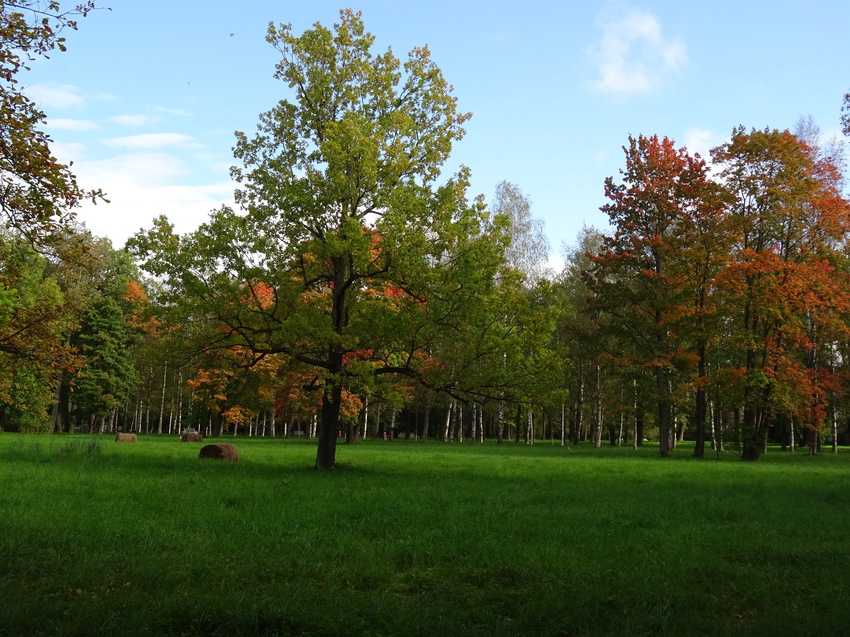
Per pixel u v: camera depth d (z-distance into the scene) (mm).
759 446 35844
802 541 10281
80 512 11227
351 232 19250
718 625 6457
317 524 10680
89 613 6195
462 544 9336
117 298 62125
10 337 13578
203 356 22875
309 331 19609
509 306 21500
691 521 11984
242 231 20922
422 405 63375
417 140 22688
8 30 9398
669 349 38406
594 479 20078
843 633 6254
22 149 9750
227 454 24906
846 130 17625
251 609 6379
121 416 82562
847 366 49031
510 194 49125
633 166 39906
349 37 23016
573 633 6402
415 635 6078
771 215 35531
